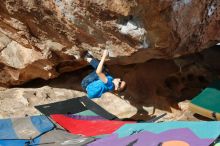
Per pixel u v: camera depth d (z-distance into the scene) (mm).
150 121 8227
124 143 6145
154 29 7445
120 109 9484
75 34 8148
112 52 8164
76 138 7402
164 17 7262
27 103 9391
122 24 7469
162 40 7691
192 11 7727
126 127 6680
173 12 7328
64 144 7113
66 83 10273
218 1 8070
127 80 9867
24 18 8242
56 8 7684
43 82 10391
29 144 7367
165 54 8305
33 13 8023
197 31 8312
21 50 9344
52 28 8242
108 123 8148
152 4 6984
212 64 10438
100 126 8094
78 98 9375
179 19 7582
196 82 10039
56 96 9805
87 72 10477
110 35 7816
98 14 7410
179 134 5754
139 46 7809
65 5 7535
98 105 9312
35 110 9180
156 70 10008
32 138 7559
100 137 7258
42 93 9797
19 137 7629
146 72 9969
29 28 8508
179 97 9664
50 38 8562
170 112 9359
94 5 7234
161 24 7355
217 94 8992
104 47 8148
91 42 8211
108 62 8797
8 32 8875
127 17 7363
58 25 8094
